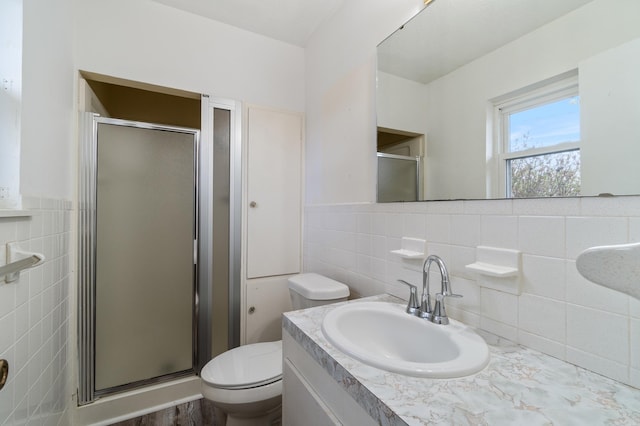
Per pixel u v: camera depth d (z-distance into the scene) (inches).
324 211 66.9
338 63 62.6
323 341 30.1
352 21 58.0
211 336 67.2
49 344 43.0
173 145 65.4
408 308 37.0
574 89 26.2
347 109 59.2
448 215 37.5
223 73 68.7
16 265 25.9
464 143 36.3
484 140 34.0
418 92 42.8
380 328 38.0
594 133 24.8
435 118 40.3
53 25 43.9
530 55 29.8
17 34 33.5
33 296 37.0
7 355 30.4
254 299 71.4
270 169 73.8
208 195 67.2
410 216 43.4
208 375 45.9
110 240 59.3
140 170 62.2
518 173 30.6
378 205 49.8
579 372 24.5
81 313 55.3
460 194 36.5
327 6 62.8
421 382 22.9
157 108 98.3
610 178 23.8
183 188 66.3
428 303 35.0
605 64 24.3
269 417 49.8
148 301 62.7
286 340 36.9
